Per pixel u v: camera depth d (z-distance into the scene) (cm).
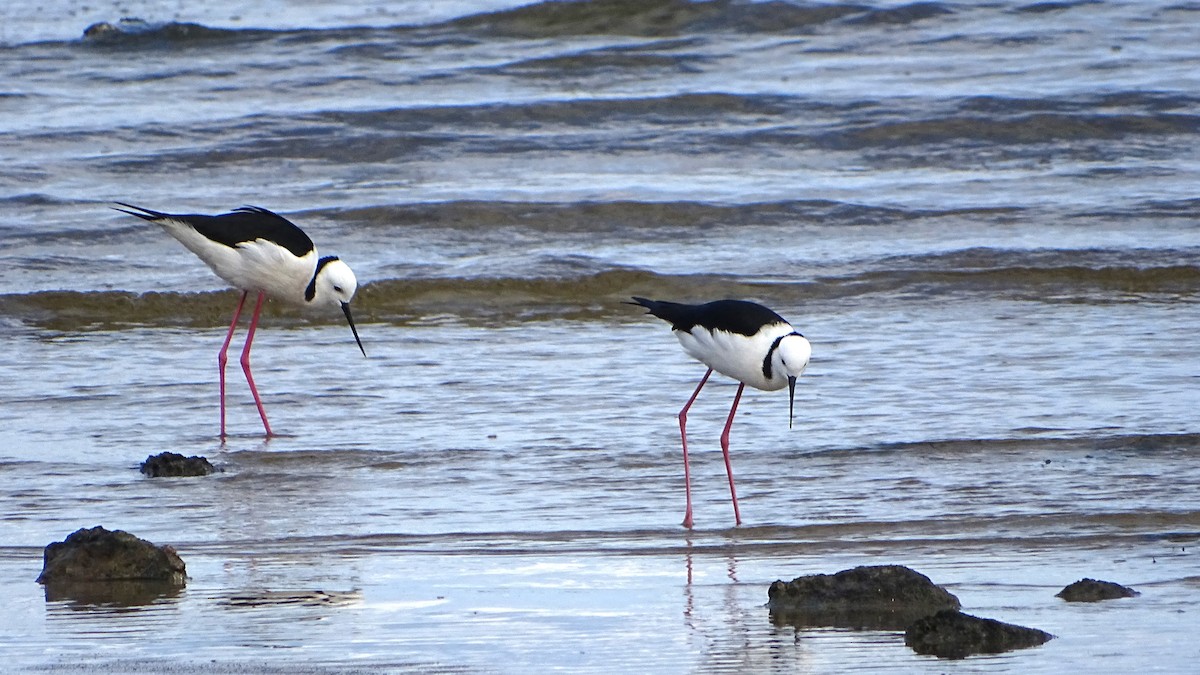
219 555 948
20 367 1498
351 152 2484
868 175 2383
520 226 2108
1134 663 732
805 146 2516
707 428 1259
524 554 948
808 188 2278
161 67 3044
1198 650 748
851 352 1516
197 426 1298
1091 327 1606
